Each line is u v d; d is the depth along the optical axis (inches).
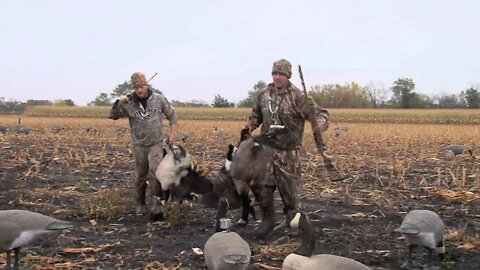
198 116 3078.2
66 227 293.6
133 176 678.5
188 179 427.8
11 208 470.0
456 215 471.2
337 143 1235.9
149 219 434.3
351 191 579.8
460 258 343.0
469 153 1026.1
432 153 1036.5
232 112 3100.4
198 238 383.2
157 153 433.7
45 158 864.3
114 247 354.3
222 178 397.7
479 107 4276.6
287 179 376.8
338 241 379.2
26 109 3612.2
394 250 358.3
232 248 262.7
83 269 312.0
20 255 332.5
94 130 1573.6
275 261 331.3
